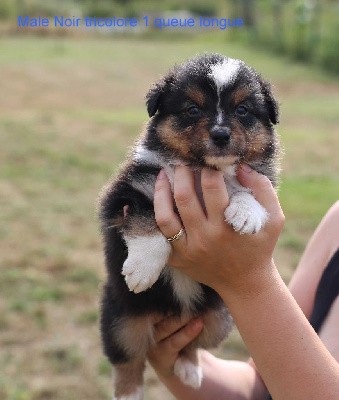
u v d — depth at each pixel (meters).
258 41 4.96
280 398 0.43
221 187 0.45
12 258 1.30
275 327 0.44
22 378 0.97
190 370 0.57
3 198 1.64
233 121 0.53
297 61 4.50
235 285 0.45
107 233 0.55
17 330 1.08
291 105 3.11
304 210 1.58
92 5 5.93
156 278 0.51
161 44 5.05
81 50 4.46
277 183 0.56
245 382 0.57
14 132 2.18
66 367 1.00
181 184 0.46
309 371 0.42
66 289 1.20
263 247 0.44
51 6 5.58
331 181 1.84
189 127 0.53
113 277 0.56
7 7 5.38
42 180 1.79
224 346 1.03
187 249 0.46
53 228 1.47
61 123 2.36
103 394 0.94
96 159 1.99
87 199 1.67
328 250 0.58
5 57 3.89
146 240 0.51
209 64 0.55
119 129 2.34
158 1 6.48
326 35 4.47
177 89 0.55
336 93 3.62
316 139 2.34
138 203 0.53
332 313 0.53
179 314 0.56
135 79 3.63
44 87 3.24
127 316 0.57
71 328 1.09
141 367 0.60
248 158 0.54
